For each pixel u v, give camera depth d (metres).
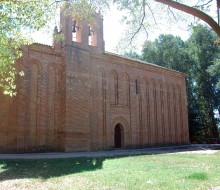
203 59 51.84
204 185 8.59
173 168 12.97
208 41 51.34
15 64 23.84
